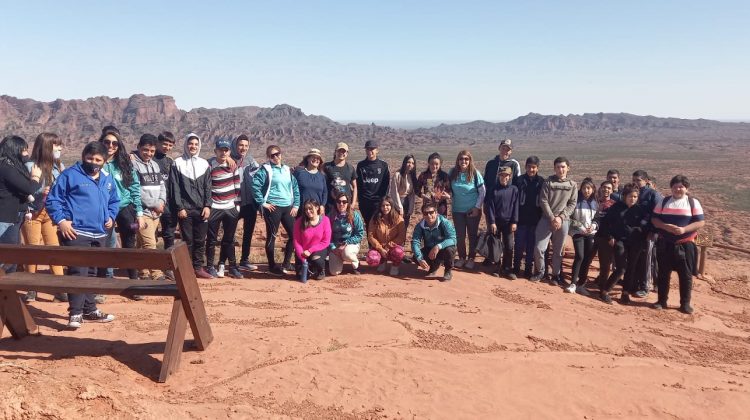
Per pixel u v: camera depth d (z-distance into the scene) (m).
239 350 5.31
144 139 7.79
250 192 9.59
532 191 9.88
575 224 9.69
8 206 6.30
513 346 6.51
